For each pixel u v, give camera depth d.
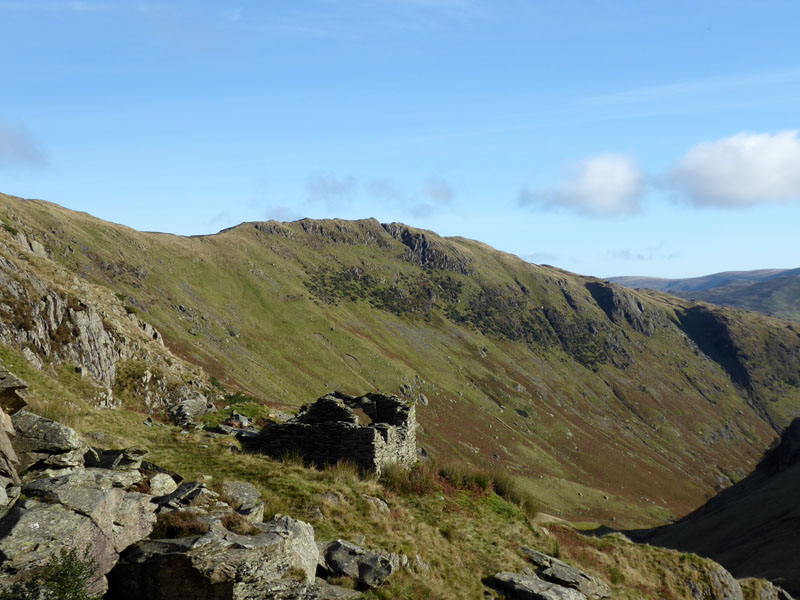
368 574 18.08
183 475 22.05
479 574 23.00
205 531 14.42
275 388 187.62
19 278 44.12
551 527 32.69
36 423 15.08
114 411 31.08
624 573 29.97
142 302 199.12
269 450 30.80
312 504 22.42
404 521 24.61
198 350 181.38
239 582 13.41
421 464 34.09
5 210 183.50
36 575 11.10
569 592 22.92
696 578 32.22
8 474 13.23
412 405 35.94
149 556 13.16
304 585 14.95
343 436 29.92
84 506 12.78
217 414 41.38
